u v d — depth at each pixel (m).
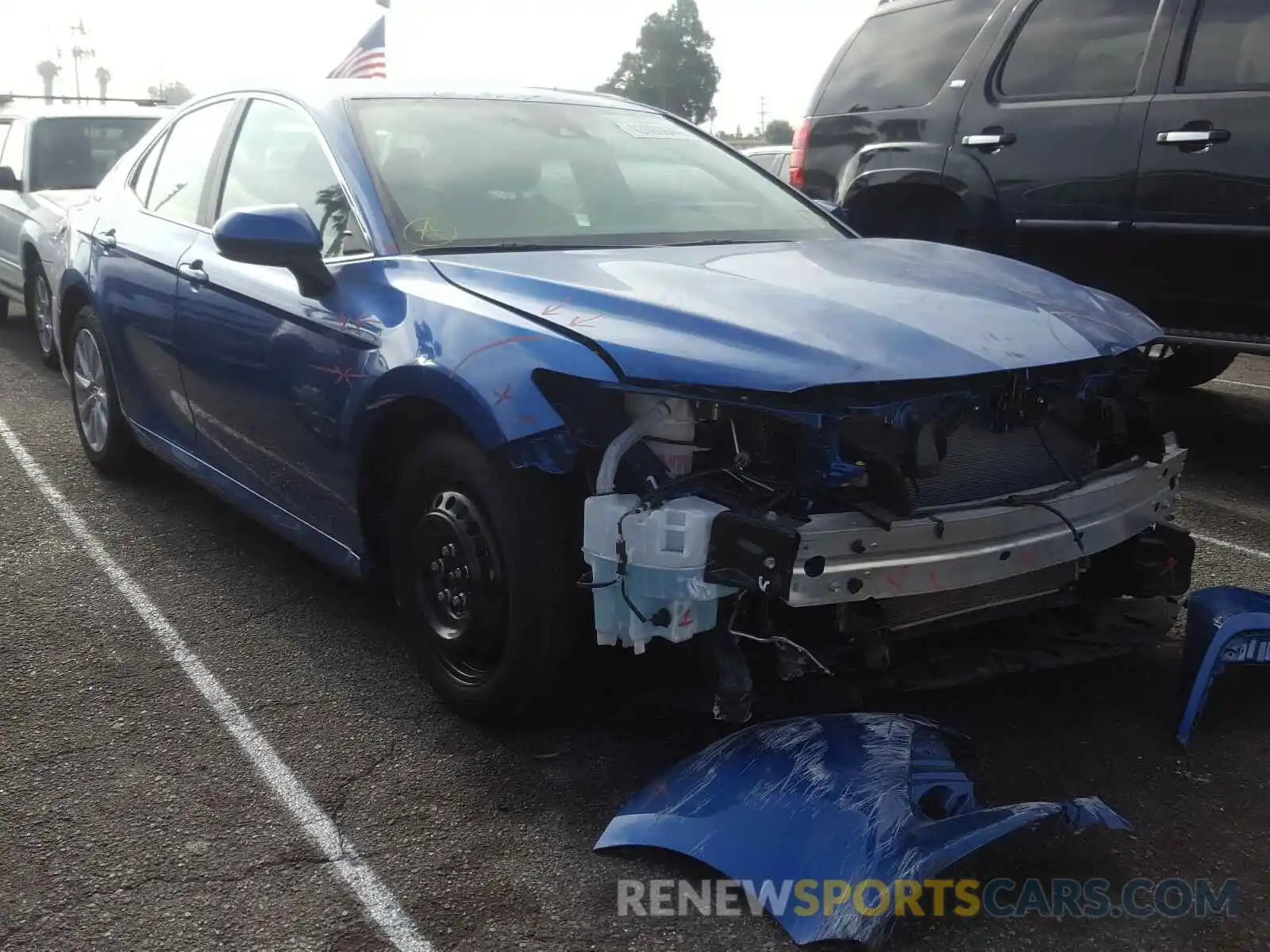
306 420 3.35
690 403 2.58
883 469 2.49
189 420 4.22
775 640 2.59
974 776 2.74
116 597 3.91
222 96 4.49
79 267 4.97
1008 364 2.62
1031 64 5.80
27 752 2.92
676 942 2.23
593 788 2.76
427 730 3.03
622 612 2.53
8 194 8.26
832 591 2.41
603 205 3.64
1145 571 3.08
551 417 2.56
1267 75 4.92
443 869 2.46
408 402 2.93
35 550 4.34
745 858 2.35
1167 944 2.24
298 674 3.35
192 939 2.24
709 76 82.06
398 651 3.51
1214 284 5.16
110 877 2.43
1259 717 3.12
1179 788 2.79
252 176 4.00
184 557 4.28
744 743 2.62
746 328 2.57
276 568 4.18
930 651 2.96
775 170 11.16
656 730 2.99
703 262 3.14
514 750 2.92
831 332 2.58
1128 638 3.15
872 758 2.49
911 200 6.38
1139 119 5.29
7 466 5.43
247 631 3.65
